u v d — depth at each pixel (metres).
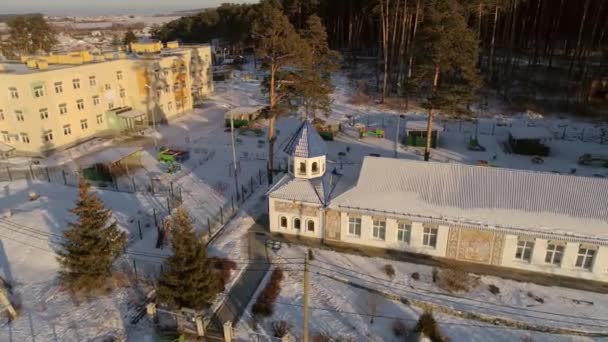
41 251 36.31
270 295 30.78
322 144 38.00
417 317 29.06
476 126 67.38
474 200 33.94
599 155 54.62
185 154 56.81
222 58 138.38
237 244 37.25
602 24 87.12
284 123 73.12
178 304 27.75
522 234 32.06
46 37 111.94
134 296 31.06
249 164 55.31
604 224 31.12
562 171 51.72
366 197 35.78
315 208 36.84
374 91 89.75
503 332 27.86
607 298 30.47
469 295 30.83
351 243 37.12
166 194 46.66
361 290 31.67
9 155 59.22
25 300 30.66
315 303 30.45
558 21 89.12
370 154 57.41
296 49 45.25
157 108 74.12
